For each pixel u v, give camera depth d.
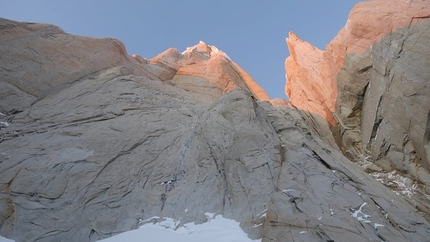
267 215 8.95
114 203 9.91
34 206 9.15
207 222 9.25
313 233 8.23
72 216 9.16
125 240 8.38
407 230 9.18
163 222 9.40
